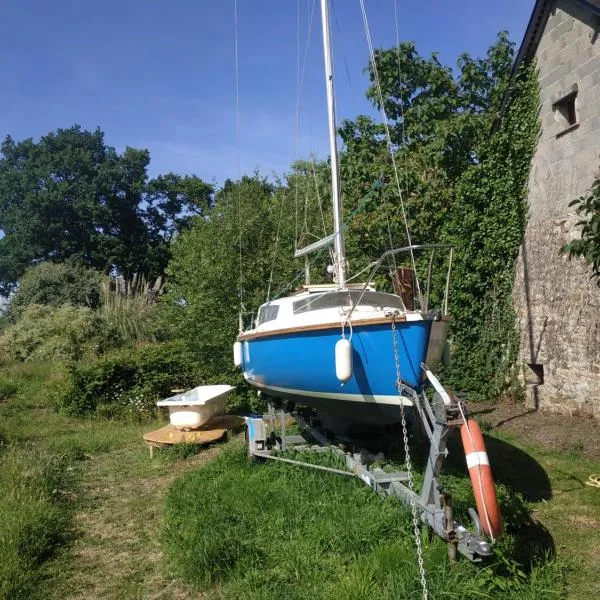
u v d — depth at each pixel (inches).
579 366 349.1
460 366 436.1
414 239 500.1
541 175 388.5
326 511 195.6
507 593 143.8
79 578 172.7
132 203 1598.2
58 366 647.1
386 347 199.8
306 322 237.9
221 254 444.5
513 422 353.1
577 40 353.7
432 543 163.8
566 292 361.7
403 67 569.3
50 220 1493.6
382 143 561.6
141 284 864.3
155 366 455.5
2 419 429.7
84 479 275.6
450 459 271.1
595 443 294.7
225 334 427.8
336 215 287.4
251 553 171.8
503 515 180.4
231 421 358.9
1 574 165.2
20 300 1072.2
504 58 564.4
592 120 343.0
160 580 169.3
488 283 430.3
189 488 235.8
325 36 297.7
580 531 187.2
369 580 148.3
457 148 527.2
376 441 263.0
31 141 1601.9
